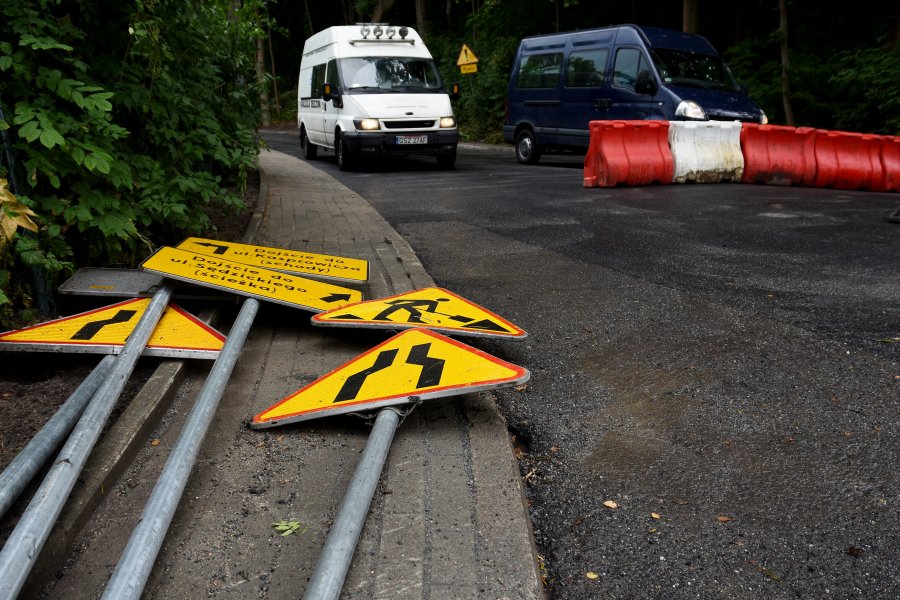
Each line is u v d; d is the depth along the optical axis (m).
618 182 11.81
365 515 2.30
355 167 15.80
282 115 40.84
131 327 3.75
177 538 2.26
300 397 3.12
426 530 2.29
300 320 4.54
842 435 3.09
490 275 5.91
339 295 4.58
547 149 16.78
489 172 14.84
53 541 2.13
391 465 2.71
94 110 4.04
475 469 2.69
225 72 7.45
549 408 3.42
